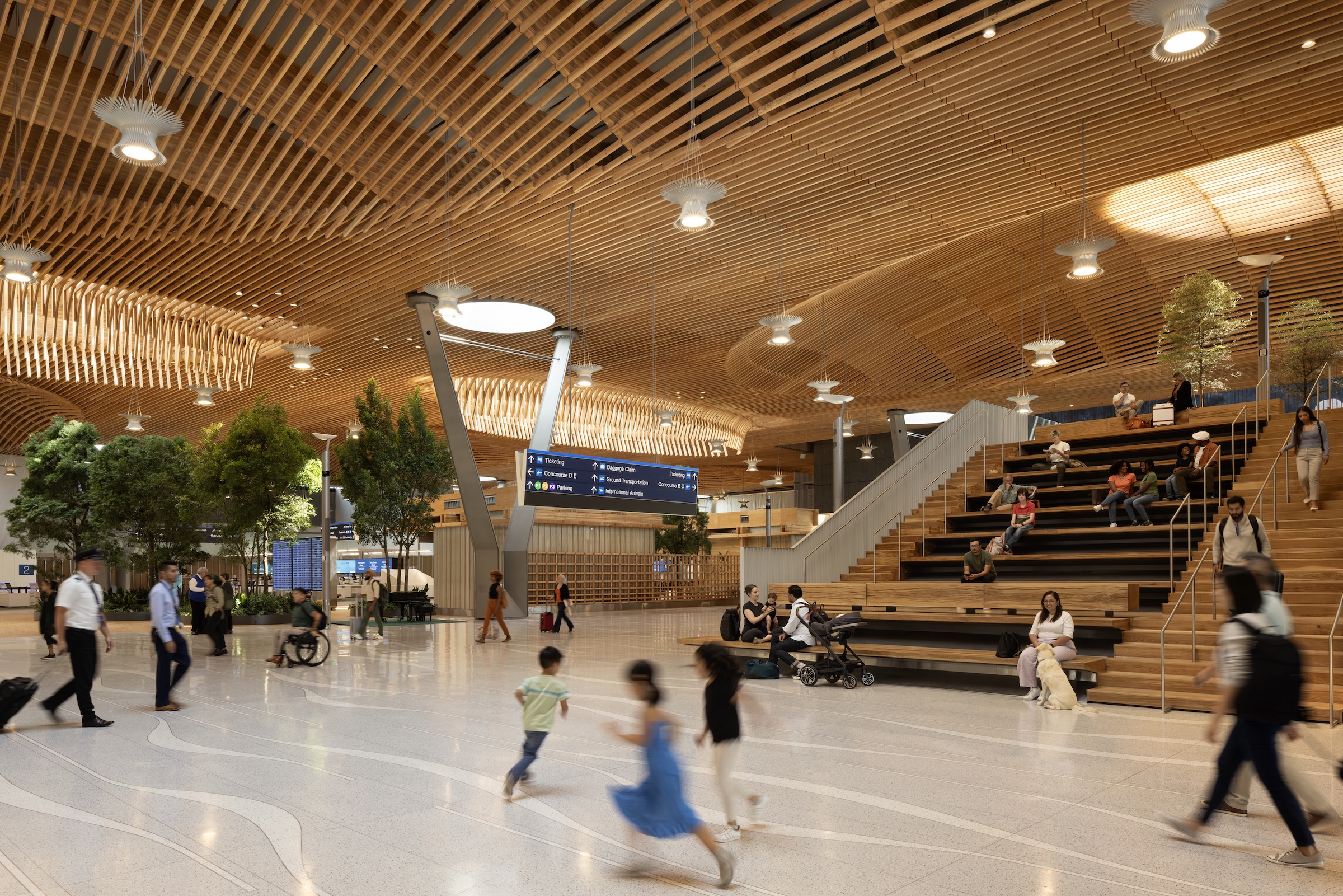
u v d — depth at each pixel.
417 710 9.07
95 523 26.39
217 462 24.27
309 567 41.94
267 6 9.58
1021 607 11.48
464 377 28.73
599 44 10.18
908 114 10.86
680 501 19.02
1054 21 9.04
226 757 6.73
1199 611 10.33
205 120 12.05
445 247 15.50
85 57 10.31
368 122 11.52
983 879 4.04
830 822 4.94
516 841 4.61
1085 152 11.95
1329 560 10.23
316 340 22.92
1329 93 10.41
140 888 3.92
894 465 17.44
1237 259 20.19
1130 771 6.18
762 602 14.16
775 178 12.71
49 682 11.66
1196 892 3.88
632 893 3.88
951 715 8.62
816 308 21.81
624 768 6.30
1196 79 10.14
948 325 24.27
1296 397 19.50
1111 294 22.34
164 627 9.21
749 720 8.27
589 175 12.84
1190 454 13.59
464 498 23.38
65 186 12.89
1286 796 4.18
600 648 16.39
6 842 4.59
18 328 18.52
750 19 9.55
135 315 19.86
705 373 28.23
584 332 22.77
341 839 4.62
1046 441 17.55
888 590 12.91
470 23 9.67
